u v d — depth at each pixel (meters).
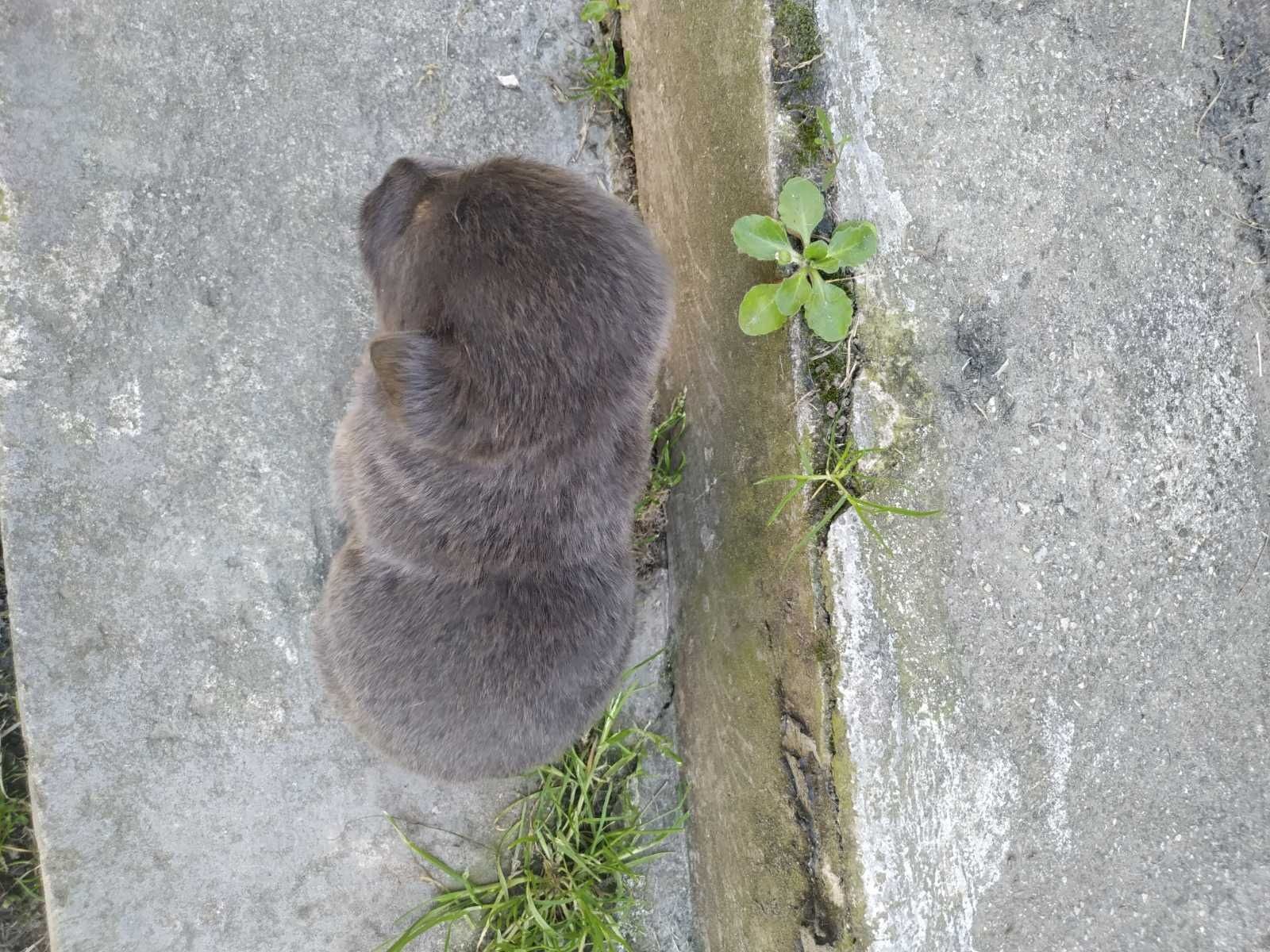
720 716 0.79
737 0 0.73
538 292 0.67
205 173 0.79
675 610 0.84
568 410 0.69
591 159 0.85
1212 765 0.79
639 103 0.83
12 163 0.77
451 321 0.67
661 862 0.84
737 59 0.73
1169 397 0.77
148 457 0.79
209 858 0.79
